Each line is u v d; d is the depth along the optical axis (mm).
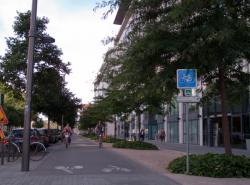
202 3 13680
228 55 13938
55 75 30406
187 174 15414
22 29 29531
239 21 13773
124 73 16594
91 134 95125
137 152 30172
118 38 21625
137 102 33219
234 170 14766
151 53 14492
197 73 15250
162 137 56125
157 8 15203
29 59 16922
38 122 92000
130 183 13453
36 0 17016
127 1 15172
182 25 14469
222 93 15828
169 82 15000
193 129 47344
